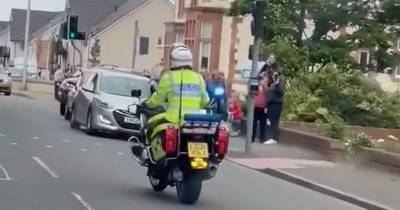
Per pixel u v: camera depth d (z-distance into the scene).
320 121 25.39
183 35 56.00
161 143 12.18
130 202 12.12
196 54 48.34
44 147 19.05
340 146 20.02
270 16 29.98
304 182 16.30
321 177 17.02
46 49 92.94
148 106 12.70
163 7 78.62
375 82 28.33
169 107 12.34
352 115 26.61
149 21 78.19
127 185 13.84
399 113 27.02
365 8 30.69
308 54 29.58
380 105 26.97
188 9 50.28
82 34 37.59
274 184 16.22
